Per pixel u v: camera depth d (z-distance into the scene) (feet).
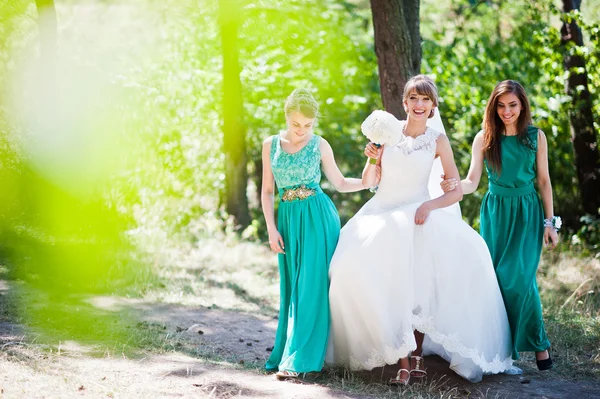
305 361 14.11
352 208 41.83
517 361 16.44
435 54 37.65
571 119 31.63
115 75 31.55
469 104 35.83
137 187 30.96
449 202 14.35
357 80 40.16
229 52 33.50
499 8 39.52
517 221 15.42
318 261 14.69
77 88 29.58
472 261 14.16
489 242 15.66
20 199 28.68
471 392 14.10
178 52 35.73
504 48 36.17
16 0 29.78
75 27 33.91
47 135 28.66
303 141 14.96
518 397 13.88
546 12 32.81
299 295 14.60
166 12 36.42
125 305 20.38
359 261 14.05
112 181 30.09
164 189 32.48
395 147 14.83
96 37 34.06
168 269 25.71
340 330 14.56
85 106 29.53
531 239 15.39
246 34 37.55
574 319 19.72
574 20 31.45
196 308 20.93
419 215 14.10
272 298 23.18
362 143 40.73
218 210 34.55
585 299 21.67
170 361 15.08
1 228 27.02
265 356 16.60
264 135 39.50
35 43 29.58
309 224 14.87
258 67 37.96
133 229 30.04
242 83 37.96
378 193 15.20
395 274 13.96
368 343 14.19
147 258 26.43
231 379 13.96
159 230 30.76
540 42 32.09
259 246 31.24
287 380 14.08
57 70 28.40
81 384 12.87
